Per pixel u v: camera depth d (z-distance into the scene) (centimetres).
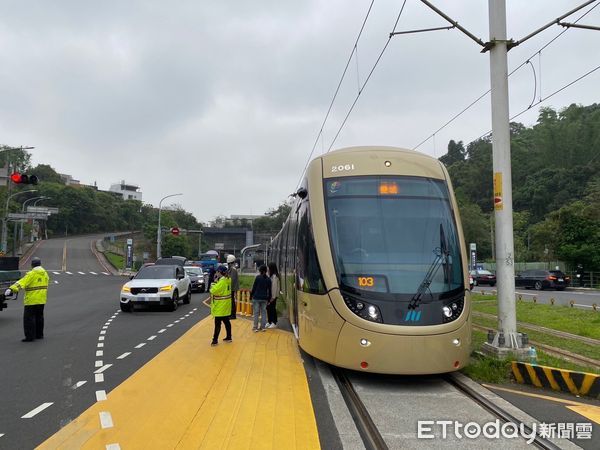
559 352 990
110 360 930
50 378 794
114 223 13125
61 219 11594
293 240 1178
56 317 1633
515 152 9744
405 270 781
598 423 582
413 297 754
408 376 805
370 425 580
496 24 912
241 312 1742
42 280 1170
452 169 10250
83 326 1409
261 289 1309
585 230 4266
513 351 836
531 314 1708
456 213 868
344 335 758
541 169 8675
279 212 9919
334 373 823
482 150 10350
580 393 693
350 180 873
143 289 1783
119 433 543
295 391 707
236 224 12988
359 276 777
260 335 1228
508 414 612
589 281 4150
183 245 7588
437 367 733
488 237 7431
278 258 2088
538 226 5925
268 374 809
